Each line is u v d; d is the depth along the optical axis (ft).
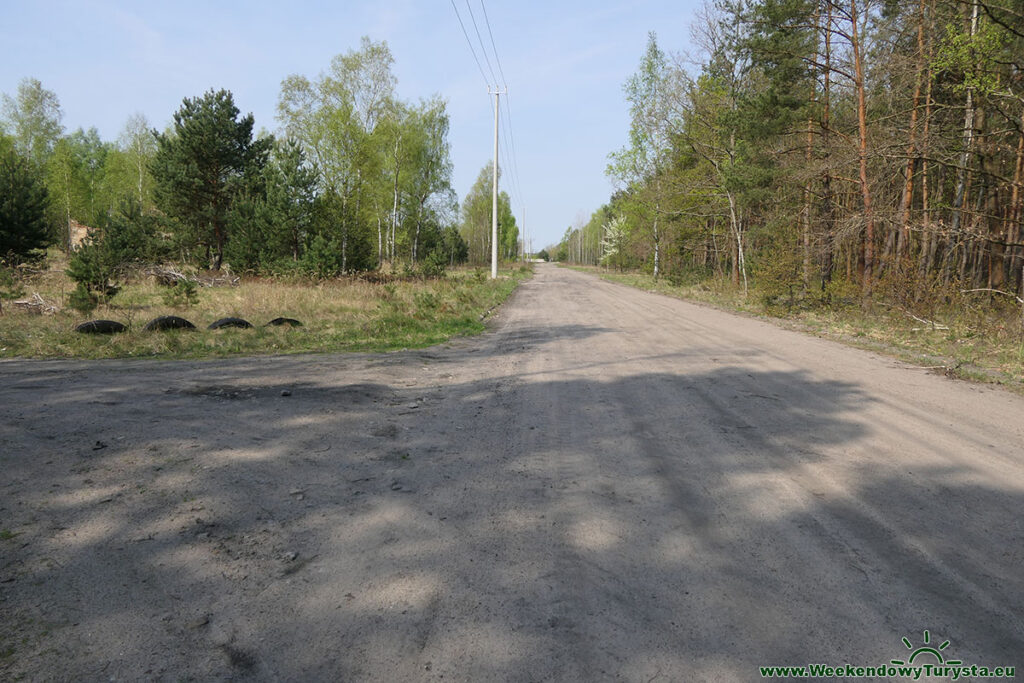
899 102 65.87
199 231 102.68
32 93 159.02
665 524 11.08
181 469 13.44
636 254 155.22
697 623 7.93
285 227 88.22
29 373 24.39
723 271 114.21
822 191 66.44
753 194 72.08
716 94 98.37
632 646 7.40
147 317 43.47
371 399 21.18
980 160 62.18
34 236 78.02
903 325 44.83
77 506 11.32
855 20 57.31
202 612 8.03
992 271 66.90
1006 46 46.50
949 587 8.94
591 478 13.51
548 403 20.94
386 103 117.19
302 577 8.99
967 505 12.14
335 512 11.41
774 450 15.76
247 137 105.91
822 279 62.54
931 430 17.97
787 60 63.41
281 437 16.20
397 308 51.57
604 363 29.63
